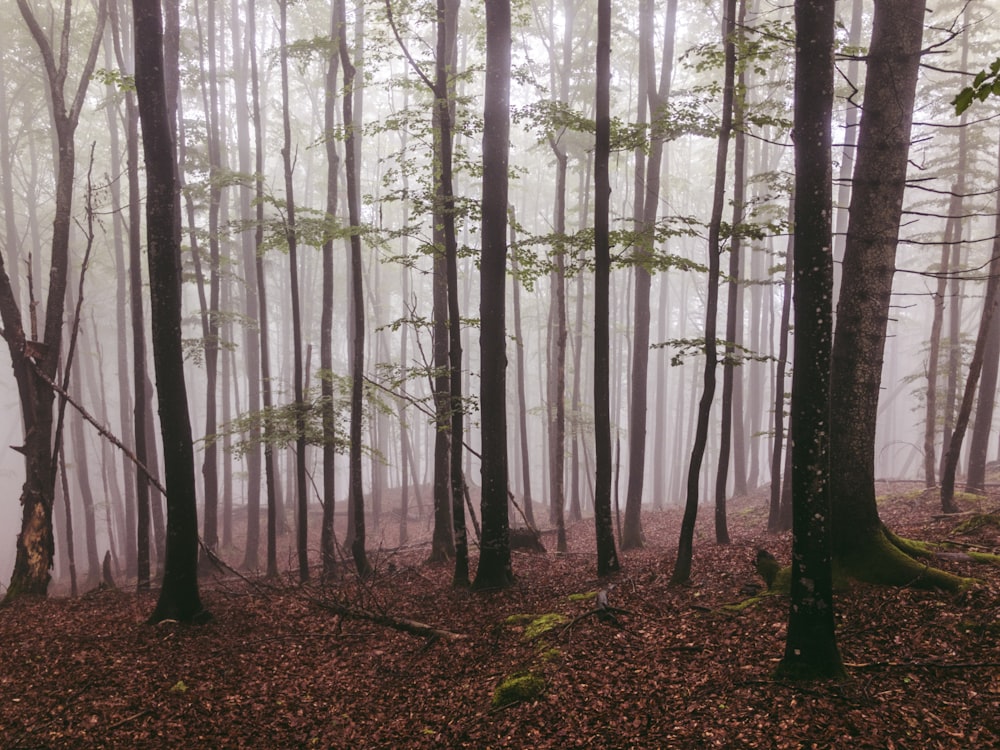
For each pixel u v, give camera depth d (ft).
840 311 29.19
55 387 42.52
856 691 20.51
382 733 24.02
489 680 26.45
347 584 40.24
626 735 20.94
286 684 27.94
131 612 36.96
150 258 33.40
